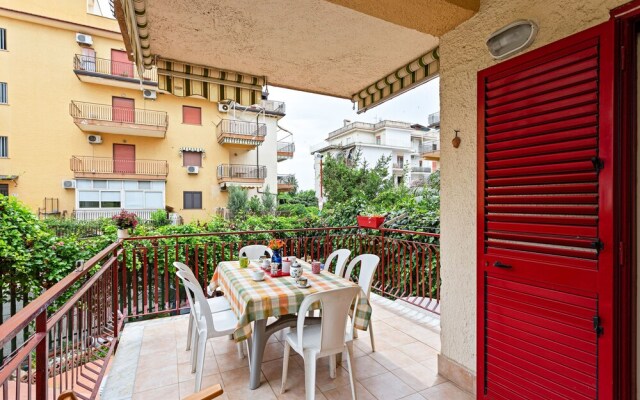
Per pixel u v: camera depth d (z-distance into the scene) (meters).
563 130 1.38
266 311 2.03
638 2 1.19
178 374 2.31
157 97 14.32
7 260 3.97
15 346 3.61
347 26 2.31
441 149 2.12
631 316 1.25
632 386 1.27
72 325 1.85
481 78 1.75
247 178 15.66
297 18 2.22
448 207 2.09
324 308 1.87
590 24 1.33
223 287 2.75
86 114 13.07
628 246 1.24
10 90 12.06
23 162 12.25
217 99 3.02
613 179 1.23
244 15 2.17
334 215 6.14
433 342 2.83
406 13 1.82
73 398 1.02
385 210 5.31
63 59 12.80
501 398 1.68
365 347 2.73
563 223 1.39
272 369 2.39
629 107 1.24
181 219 14.33
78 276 1.74
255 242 4.42
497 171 1.67
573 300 1.37
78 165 13.06
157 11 2.12
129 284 4.33
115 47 13.69
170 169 14.68
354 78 3.27
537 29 1.51
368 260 2.80
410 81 2.96
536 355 1.51
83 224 11.62
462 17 1.87
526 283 1.55
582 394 1.34
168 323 3.27
